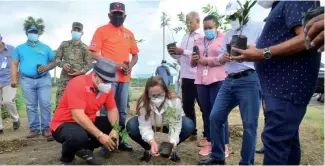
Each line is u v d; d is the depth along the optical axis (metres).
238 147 4.60
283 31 2.12
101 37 4.44
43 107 5.45
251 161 3.34
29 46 5.46
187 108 4.83
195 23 4.70
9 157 4.18
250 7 2.96
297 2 2.02
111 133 3.71
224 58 3.26
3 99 6.07
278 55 2.06
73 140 3.56
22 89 5.46
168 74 4.98
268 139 2.16
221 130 3.58
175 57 4.96
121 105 4.52
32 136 5.46
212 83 3.97
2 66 6.00
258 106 3.30
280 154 2.14
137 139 3.90
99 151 4.38
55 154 4.29
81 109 3.61
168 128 3.86
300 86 2.07
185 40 4.88
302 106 2.12
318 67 2.11
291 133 2.13
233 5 3.28
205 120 4.20
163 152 3.60
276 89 2.13
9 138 5.49
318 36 1.43
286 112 2.10
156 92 3.59
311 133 5.50
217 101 3.51
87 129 3.61
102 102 3.84
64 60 5.26
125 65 4.43
